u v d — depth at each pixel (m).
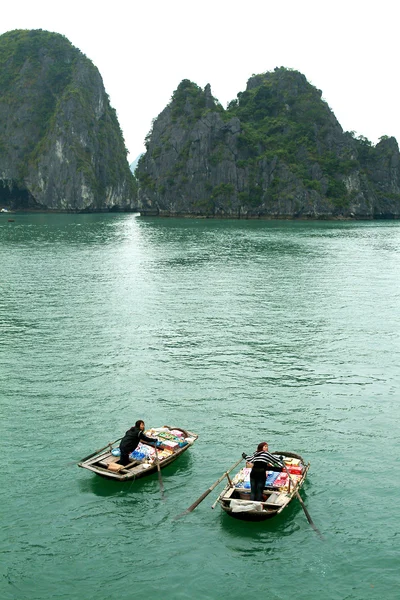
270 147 167.62
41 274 50.78
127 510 14.38
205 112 167.25
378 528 13.64
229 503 13.76
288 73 185.75
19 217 167.12
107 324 32.09
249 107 183.50
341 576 12.13
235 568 12.39
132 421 19.36
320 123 175.50
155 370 24.42
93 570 12.36
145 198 175.25
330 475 15.89
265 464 14.23
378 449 17.39
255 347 27.73
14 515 14.17
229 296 40.25
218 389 22.25
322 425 19.06
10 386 22.56
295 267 55.78
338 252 70.12
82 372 24.16
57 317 33.78
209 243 82.38
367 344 28.19
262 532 13.51
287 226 125.69
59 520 14.00
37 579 12.08
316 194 157.62
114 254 67.38
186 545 13.10
